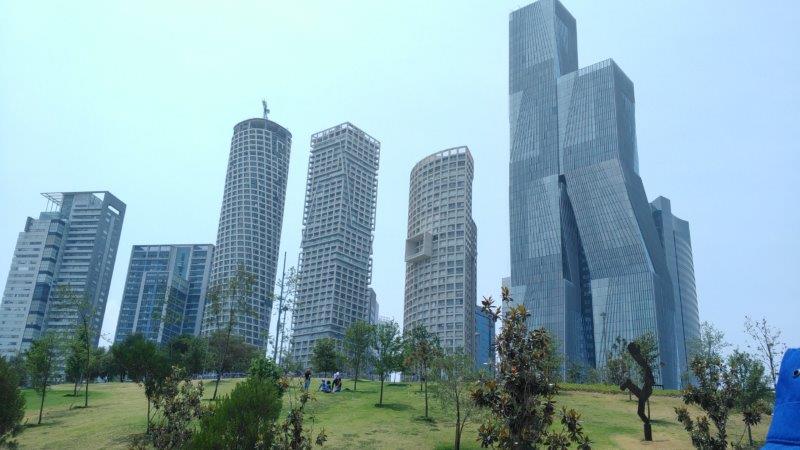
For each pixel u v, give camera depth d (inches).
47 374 2089.1
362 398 2336.4
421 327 3090.6
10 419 1496.1
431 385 2060.8
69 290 2608.3
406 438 1659.7
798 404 351.3
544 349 829.8
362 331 2778.1
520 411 788.0
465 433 1748.3
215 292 2800.2
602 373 4121.6
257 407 1136.8
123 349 1946.4
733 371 1549.0
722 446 1440.7
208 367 3602.4
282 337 3297.2
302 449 1183.6
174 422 1451.8
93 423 1888.5
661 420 2094.0
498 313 869.2
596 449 1608.0
